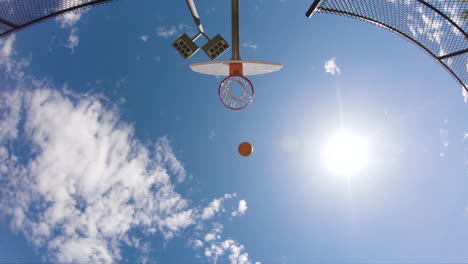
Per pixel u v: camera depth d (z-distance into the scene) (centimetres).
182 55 584
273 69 578
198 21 567
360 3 581
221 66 571
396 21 611
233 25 552
